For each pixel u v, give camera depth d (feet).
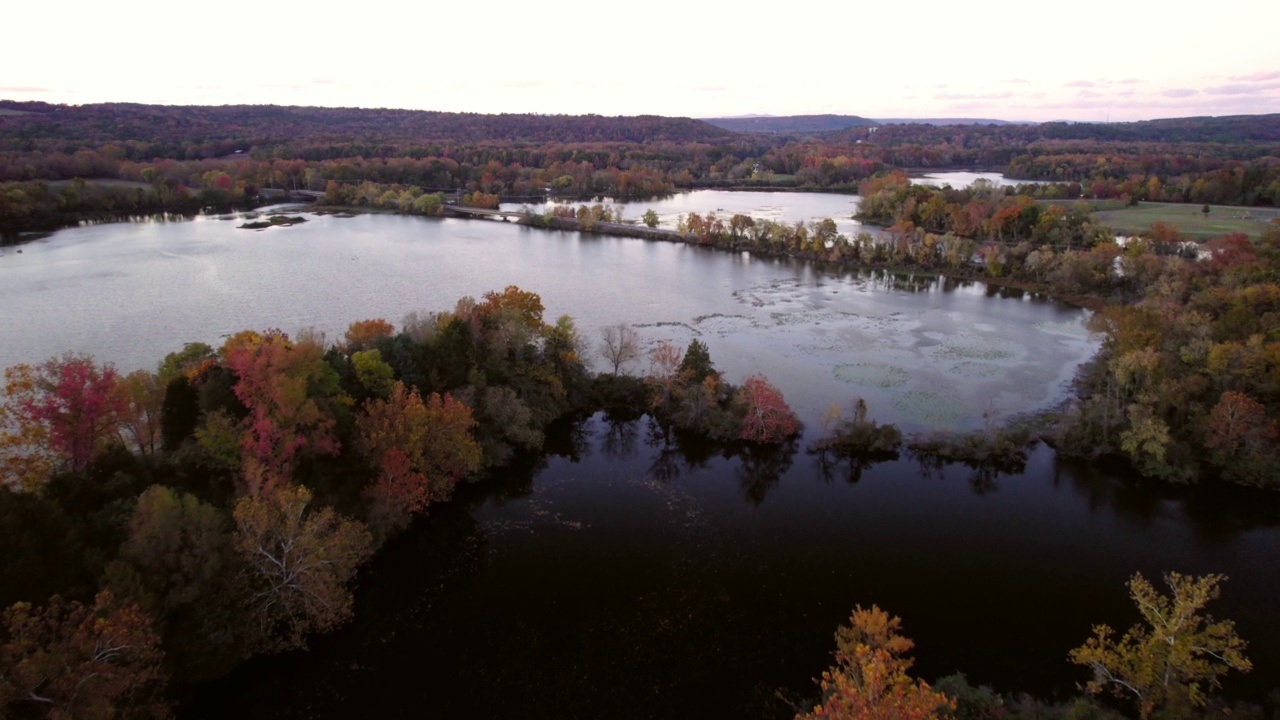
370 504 222.28
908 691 132.16
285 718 158.51
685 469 277.44
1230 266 469.16
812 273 604.49
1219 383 293.23
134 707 145.69
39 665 124.47
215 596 165.78
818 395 342.23
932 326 450.30
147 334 401.49
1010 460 280.72
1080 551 228.22
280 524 181.06
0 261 563.89
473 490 257.34
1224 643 148.97
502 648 180.04
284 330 415.23
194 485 202.49
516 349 309.22
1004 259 571.69
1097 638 188.85
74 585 152.46
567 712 160.76
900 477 272.31
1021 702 163.22
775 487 263.90
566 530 232.53
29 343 381.81
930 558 222.48
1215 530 240.94
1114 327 341.00
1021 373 370.73
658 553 220.64
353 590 199.93
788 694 166.91
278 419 209.56
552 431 307.17
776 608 196.85
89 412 189.88
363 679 169.58
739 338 422.41
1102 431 285.02
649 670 173.58
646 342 411.34
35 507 152.25
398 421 228.02
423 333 291.58
